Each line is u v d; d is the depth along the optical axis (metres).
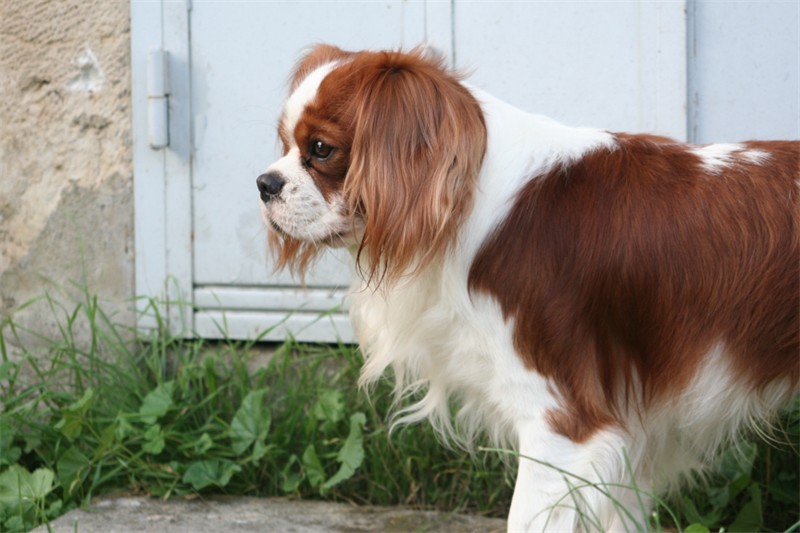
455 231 1.50
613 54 1.74
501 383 1.51
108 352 1.84
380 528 1.67
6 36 1.84
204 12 1.81
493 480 1.72
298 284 1.81
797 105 1.72
